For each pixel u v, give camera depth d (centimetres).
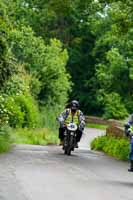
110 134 6091
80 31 17425
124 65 12556
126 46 12450
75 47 17300
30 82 8431
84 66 17262
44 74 9044
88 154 4547
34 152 4153
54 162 3416
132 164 2741
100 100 15050
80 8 4506
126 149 4338
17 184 2275
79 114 4275
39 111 8888
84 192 2197
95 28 15962
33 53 8844
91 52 16775
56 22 16762
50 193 2098
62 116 4291
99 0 4497
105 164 3625
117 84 12812
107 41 13600
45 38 16375
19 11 15075
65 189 2236
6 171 2717
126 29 4741
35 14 15675
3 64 4719
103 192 2245
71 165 3319
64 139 4216
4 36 4772
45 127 8588
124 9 4653
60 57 9775
